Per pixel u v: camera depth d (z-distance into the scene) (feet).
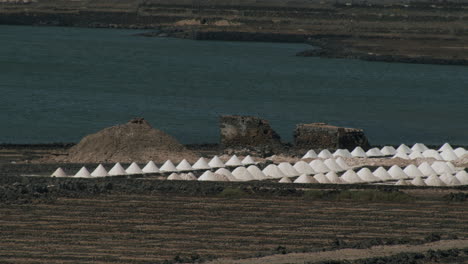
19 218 613.52
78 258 519.19
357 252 537.24
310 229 605.31
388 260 506.48
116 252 536.01
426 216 651.25
